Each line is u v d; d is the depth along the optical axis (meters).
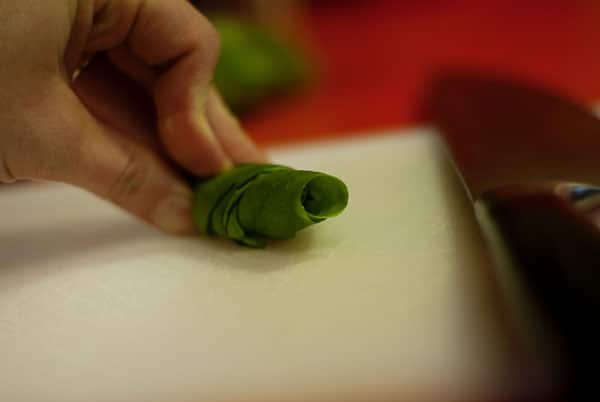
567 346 0.21
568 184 0.28
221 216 0.28
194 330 0.25
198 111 0.29
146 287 0.27
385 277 0.25
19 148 0.27
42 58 0.26
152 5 0.28
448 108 0.38
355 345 0.23
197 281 0.27
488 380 0.22
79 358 0.24
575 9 0.64
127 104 0.32
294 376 0.23
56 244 0.31
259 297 0.25
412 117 0.46
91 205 0.34
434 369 0.22
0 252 0.30
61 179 0.28
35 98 0.26
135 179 0.28
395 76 0.55
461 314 0.24
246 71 0.48
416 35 0.66
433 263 0.26
